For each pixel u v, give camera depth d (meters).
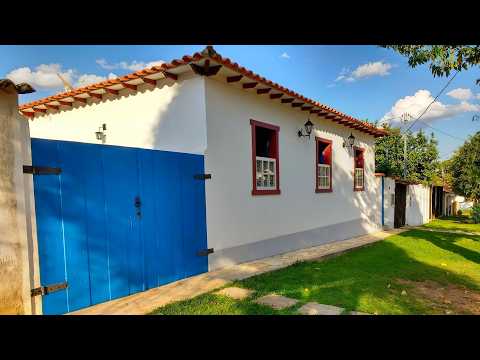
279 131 8.41
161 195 5.25
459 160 26.00
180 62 5.69
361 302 4.52
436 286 5.72
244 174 7.13
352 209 12.41
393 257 8.23
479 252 9.31
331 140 11.02
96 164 4.33
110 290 4.43
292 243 8.84
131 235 4.75
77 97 7.70
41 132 8.95
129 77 6.43
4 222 3.38
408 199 17.34
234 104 6.84
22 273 3.51
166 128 6.56
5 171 3.41
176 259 5.48
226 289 5.00
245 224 7.16
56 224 3.87
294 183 9.02
